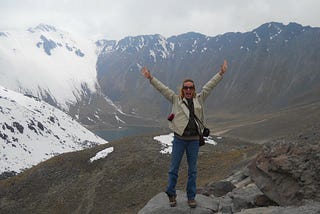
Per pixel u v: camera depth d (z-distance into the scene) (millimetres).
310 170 10844
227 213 11336
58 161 93562
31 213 77375
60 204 77812
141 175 80000
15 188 86500
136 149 92125
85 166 89188
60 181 85625
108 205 73125
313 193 10359
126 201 72688
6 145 187875
